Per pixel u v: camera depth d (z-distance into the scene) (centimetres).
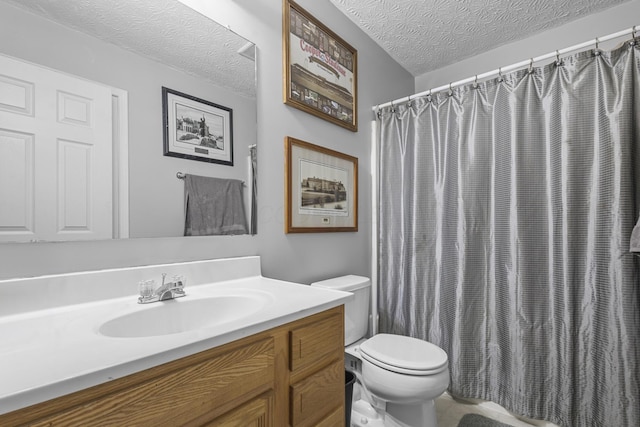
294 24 154
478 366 172
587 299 146
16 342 62
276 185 145
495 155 168
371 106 212
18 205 79
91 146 91
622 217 136
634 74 138
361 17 191
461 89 180
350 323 161
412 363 130
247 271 129
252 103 135
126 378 54
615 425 137
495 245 168
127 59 99
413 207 194
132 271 98
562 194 150
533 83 160
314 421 89
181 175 112
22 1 80
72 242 88
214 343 65
